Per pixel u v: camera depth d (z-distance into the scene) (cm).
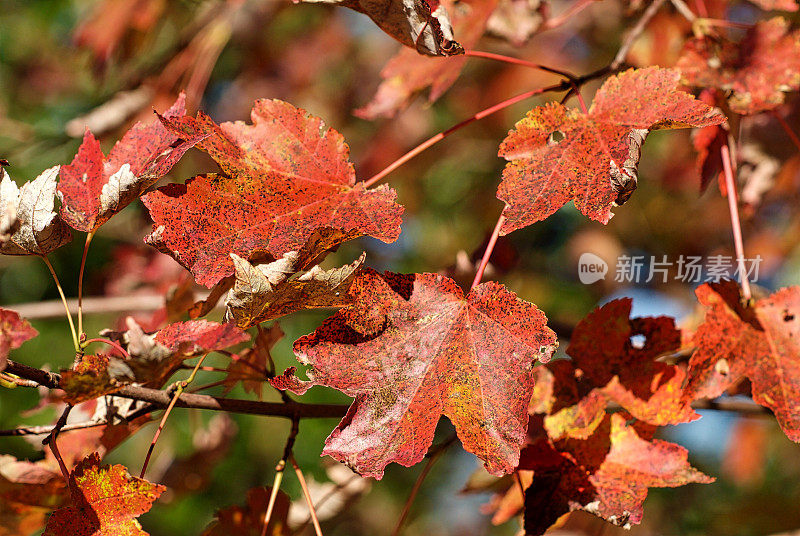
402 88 87
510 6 90
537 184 71
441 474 198
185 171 145
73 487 71
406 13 73
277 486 76
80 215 72
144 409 75
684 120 71
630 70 72
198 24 126
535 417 80
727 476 178
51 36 189
